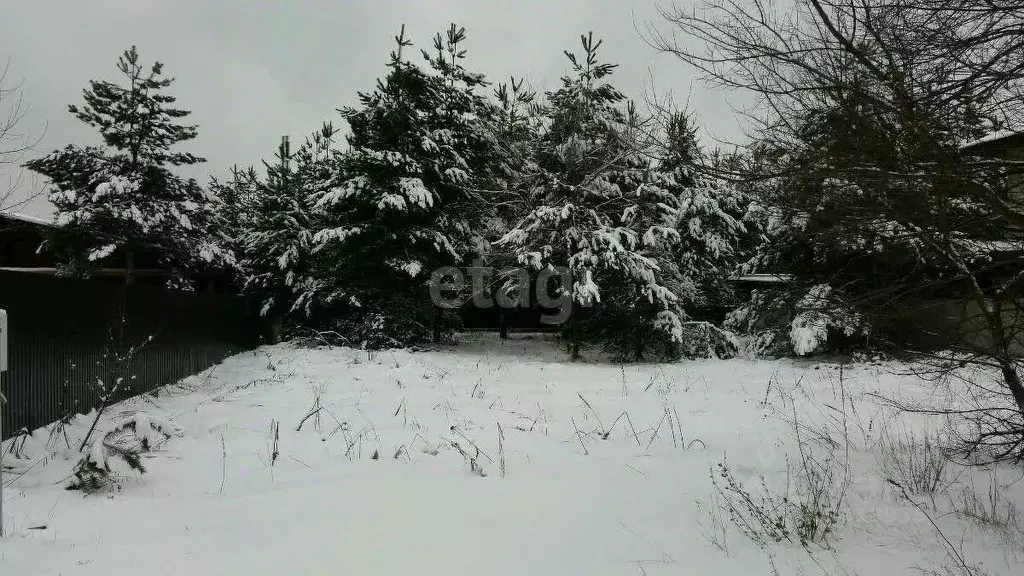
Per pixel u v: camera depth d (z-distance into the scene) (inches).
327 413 334.3
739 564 145.3
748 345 704.4
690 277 772.6
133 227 703.1
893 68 145.1
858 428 288.4
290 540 161.8
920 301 173.5
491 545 158.7
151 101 724.7
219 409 342.6
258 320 741.3
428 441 281.3
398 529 170.4
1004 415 242.7
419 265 623.8
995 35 136.6
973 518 170.6
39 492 196.7
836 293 187.3
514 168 754.2
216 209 819.4
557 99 703.7
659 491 202.7
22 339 255.4
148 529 169.6
